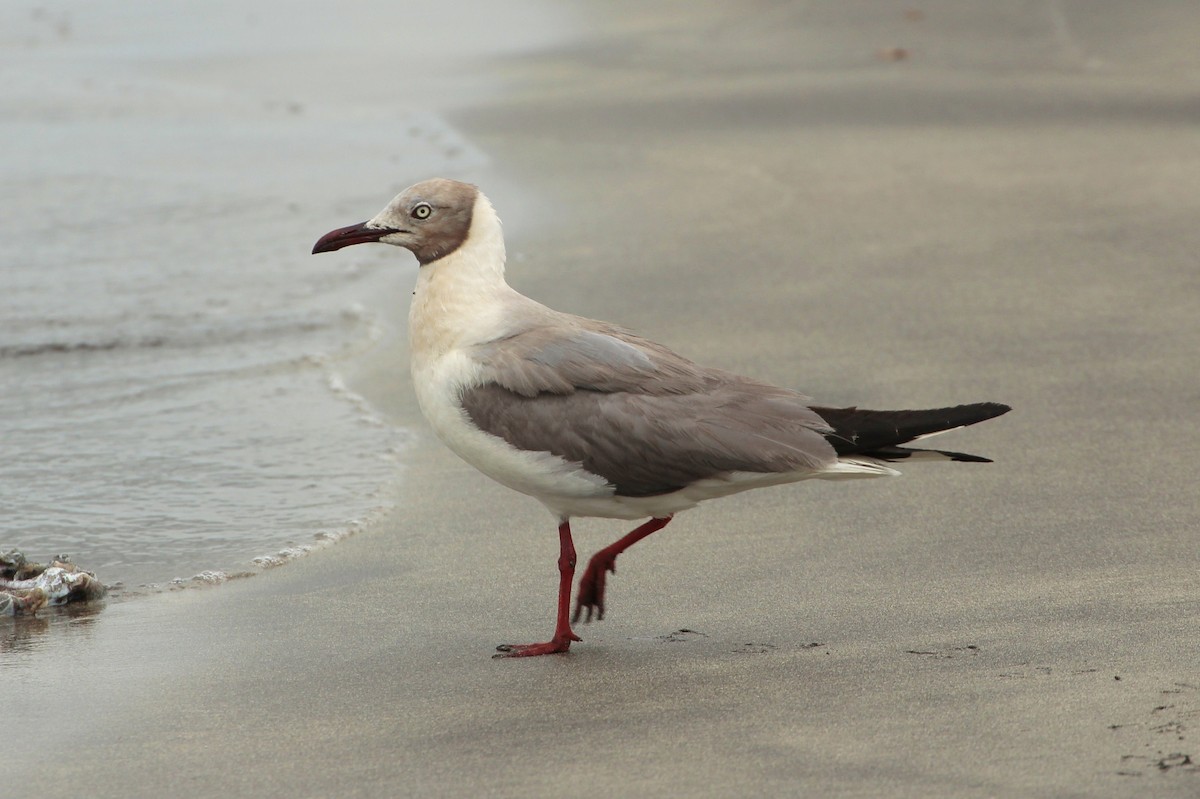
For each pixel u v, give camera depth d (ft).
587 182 70.59
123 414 45.03
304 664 28.45
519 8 127.03
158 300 56.13
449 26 120.57
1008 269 54.44
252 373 48.62
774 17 114.32
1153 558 31.55
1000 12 109.91
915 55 99.50
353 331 53.01
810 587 31.24
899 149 74.18
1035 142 74.38
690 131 80.64
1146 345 46.11
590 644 28.96
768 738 23.88
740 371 45.37
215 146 81.66
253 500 38.47
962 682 25.61
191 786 23.25
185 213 68.13
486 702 26.17
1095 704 24.22
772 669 26.89
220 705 26.48
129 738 25.14
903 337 48.08
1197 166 67.51
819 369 45.39
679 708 25.39
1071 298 50.83
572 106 88.48
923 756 22.82
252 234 64.85
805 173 70.38
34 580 32.81
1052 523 34.12
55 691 27.45
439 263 30.40
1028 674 25.73
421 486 39.17
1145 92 85.20
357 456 41.47
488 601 31.71
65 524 37.09
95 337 51.90
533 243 60.70
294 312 54.85
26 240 63.62
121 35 120.57
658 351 29.78
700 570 32.63
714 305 52.16
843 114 83.10
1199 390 42.34
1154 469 37.06
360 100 94.07
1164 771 21.76
